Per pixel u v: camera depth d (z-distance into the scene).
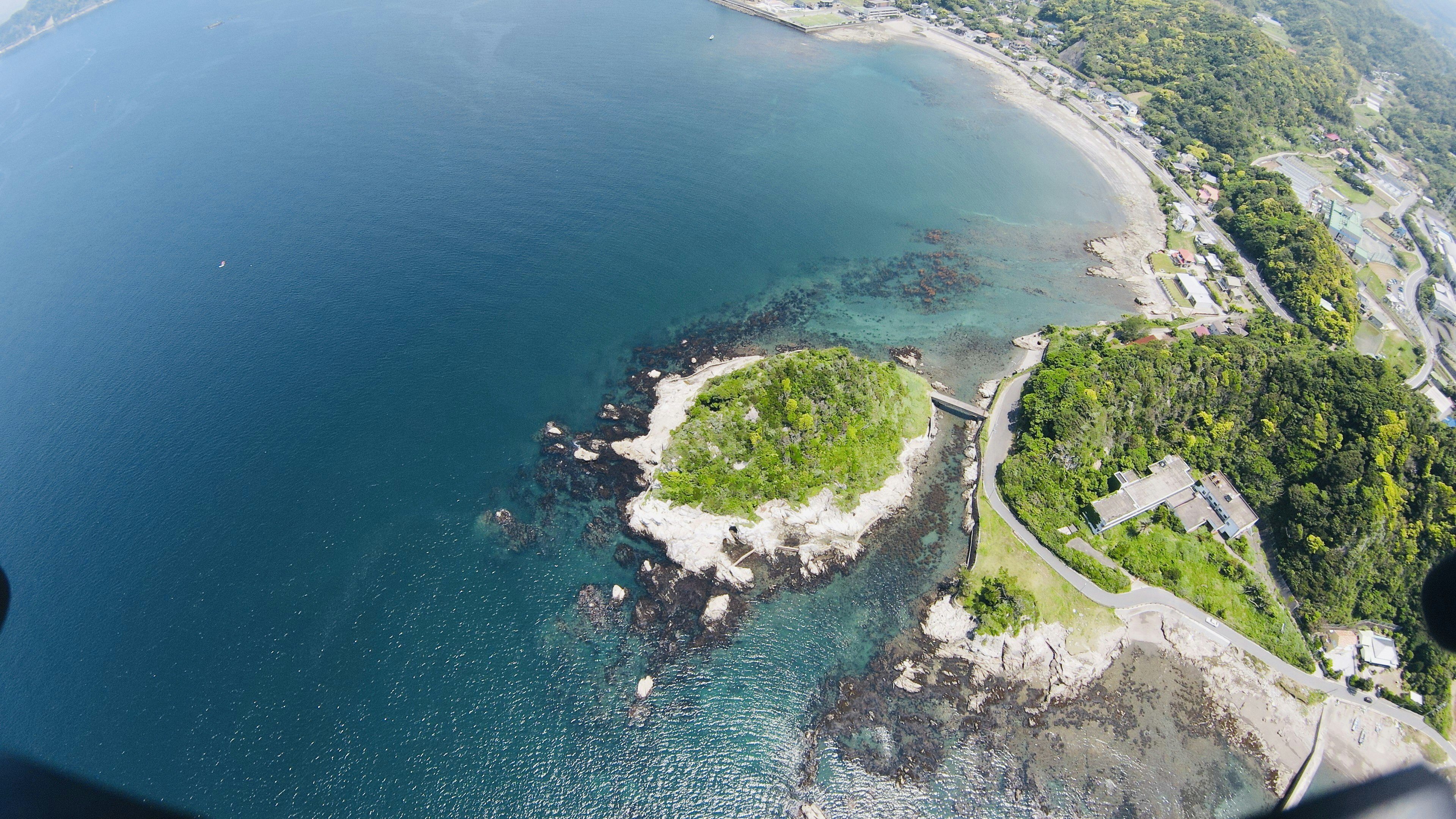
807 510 111.69
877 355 150.62
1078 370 129.12
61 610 99.25
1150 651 101.88
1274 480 114.94
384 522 113.12
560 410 133.38
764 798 87.19
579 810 85.31
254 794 83.50
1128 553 110.19
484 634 100.25
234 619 99.56
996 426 131.12
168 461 119.12
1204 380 125.06
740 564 108.94
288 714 90.50
